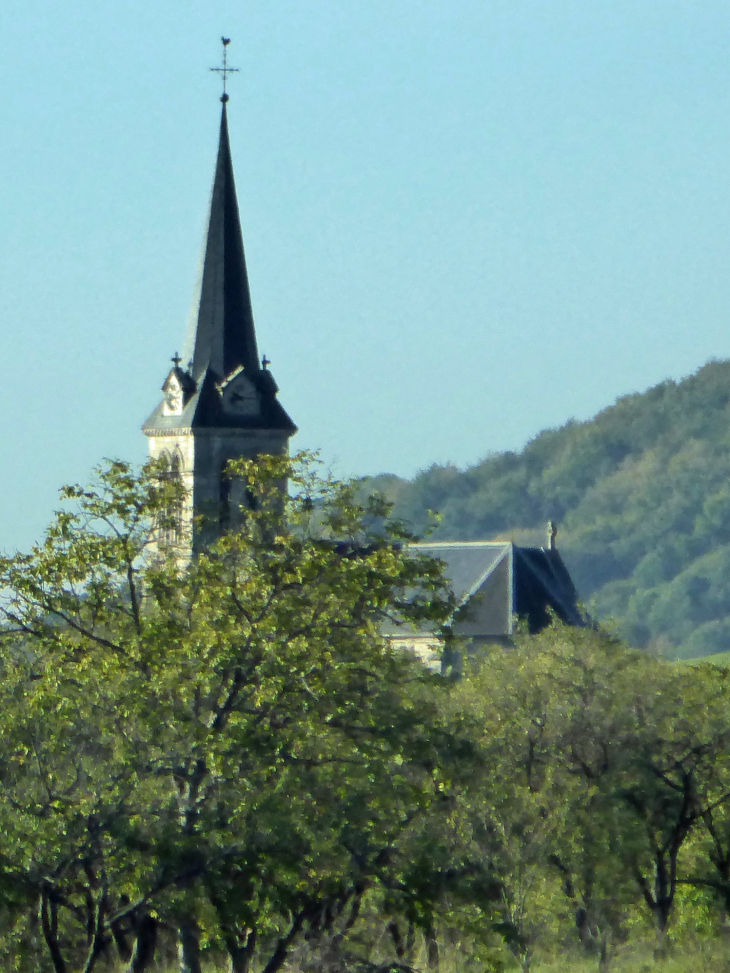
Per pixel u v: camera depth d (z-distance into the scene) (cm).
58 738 12044
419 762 13212
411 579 13875
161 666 12625
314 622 13362
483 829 13875
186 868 11400
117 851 11200
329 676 13025
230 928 12106
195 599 13312
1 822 11212
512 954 14262
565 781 15862
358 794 12388
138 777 11625
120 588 13800
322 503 14050
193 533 14150
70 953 13425
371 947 13600
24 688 12694
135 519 13825
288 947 12862
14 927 11869
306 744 12750
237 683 12731
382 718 12912
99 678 12506
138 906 11619
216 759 11825
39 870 11312
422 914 12600
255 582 13088
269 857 11575
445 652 14262
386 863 12556
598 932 15138
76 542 13588
